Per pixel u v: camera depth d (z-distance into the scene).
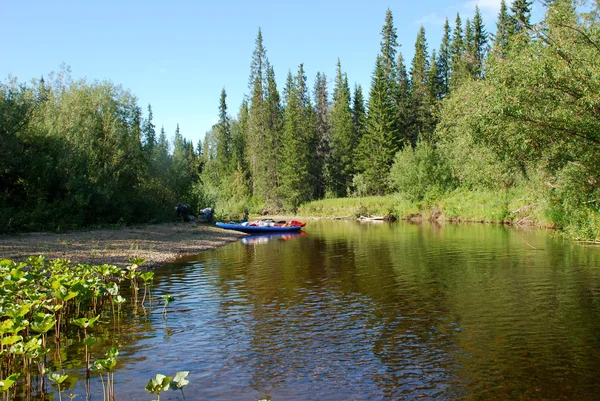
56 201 23.55
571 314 8.81
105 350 7.17
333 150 60.91
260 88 57.94
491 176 19.34
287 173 54.00
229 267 15.02
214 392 5.69
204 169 66.75
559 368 6.30
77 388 5.79
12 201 22.56
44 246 16.39
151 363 6.64
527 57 10.32
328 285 11.92
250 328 8.27
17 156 21.45
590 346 7.09
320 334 7.89
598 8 11.23
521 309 9.23
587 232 19.83
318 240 24.22
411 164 42.72
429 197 41.03
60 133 25.06
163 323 8.61
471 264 14.70
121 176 29.91
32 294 7.72
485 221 33.97
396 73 56.94
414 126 56.25
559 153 10.95
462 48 50.06
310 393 5.66
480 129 11.48
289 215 52.38
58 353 7.06
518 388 5.72
